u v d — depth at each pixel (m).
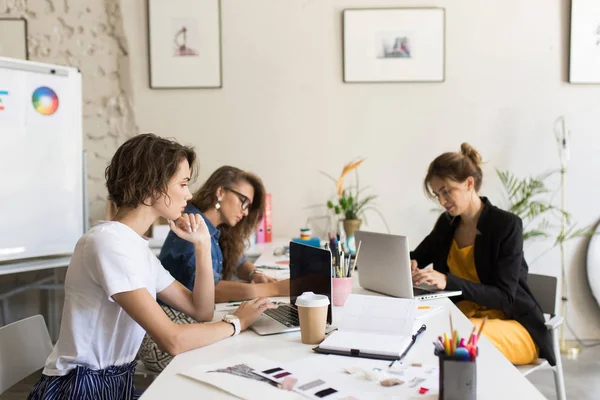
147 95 3.53
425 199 3.55
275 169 3.57
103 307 1.35
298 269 1.71
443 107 3.52
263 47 3.52
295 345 1.38
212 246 2.08
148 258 1.46
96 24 3.52
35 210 2.61
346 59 3.49
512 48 3.48
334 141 3.55
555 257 3.55
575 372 3.03
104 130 3.55
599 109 3.49
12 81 2.53
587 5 3.42
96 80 3.54
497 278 2.06
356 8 3.48
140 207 1.42
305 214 3.59
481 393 1.03
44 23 3.50
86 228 2.83
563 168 3.43
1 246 2.51
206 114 3.54
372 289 2.01
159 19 3.48
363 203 3.45
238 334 1.49
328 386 1.08
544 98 3.50
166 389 1.09
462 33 3.48
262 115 3.55
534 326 2.02
